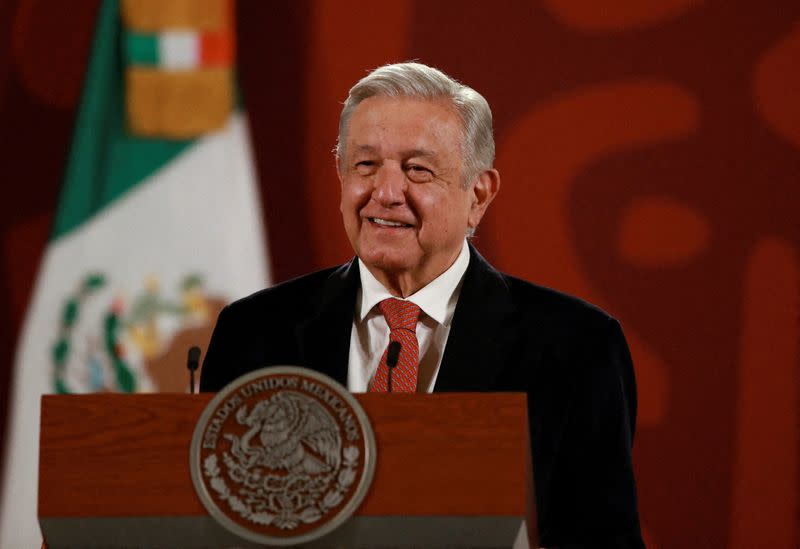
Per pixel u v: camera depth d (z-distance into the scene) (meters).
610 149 15.46
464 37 15.75
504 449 6.07
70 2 15.81
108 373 15.45
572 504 8.30
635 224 15.37
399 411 6.12
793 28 15.22
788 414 14.92
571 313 8.87
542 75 15.62
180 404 6.16
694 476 14.99
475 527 6.04
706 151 15.29
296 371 6.17
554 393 8.52
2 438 15.33
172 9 15.87
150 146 15.77
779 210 15.11
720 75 15.30
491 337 8.67
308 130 15.83
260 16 15.92
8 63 15.72
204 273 15.62
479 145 8.90
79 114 15.74
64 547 6.17
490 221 15.55
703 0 15.38
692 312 15.16
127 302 15.55
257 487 6.04
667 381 15.13
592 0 15.57
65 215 15.65
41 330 15.50
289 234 15.73
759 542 14.84
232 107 15.86
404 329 8.67
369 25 15.87
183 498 6.07
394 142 8.54
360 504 6.01
